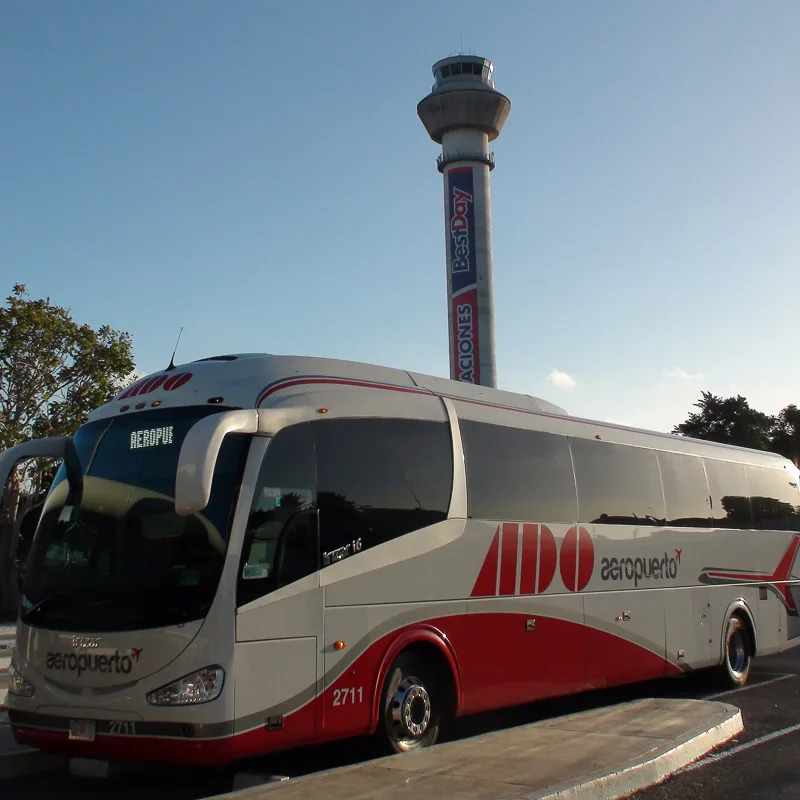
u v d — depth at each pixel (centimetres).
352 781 696
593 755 804
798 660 1902
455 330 5272
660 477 1361
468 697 944
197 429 689
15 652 800
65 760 888
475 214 5388
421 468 938
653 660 1275
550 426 1159
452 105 5453
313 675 780
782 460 1745
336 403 865
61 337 3127
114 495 795
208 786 823
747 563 1542
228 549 737
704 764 874
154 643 723
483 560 992
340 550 825
